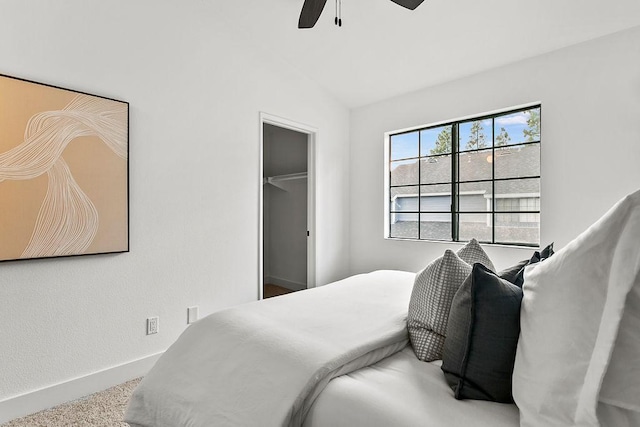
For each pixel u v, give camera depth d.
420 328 1.38
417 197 3.64
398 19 2.60
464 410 0.96
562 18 2.33
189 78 2.62
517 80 2.85
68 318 2.05
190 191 2.63
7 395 1.84
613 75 2.39
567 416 0.78
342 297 1.94
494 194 3.11
